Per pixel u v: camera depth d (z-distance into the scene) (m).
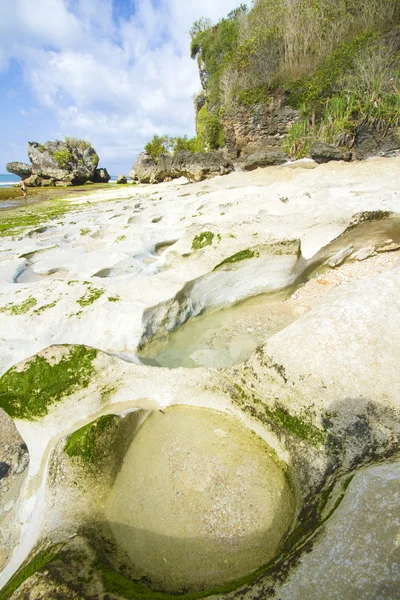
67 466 2.58
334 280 5.76
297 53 18.95
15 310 4.73
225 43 26.48
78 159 35.12
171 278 5.19
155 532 2.28
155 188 22.41
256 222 6.15
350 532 1.62
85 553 1.94
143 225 8.49
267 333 4.67
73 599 1.56
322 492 2.14
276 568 1.64
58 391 3.39
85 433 2.70
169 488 2.53
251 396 3.06
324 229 5.74
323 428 2.60
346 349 2.95
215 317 5.31
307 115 17.66
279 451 2.68
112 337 4.33
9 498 3.14
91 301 4.73
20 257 7.27
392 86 13.60
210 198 9.42
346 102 14.61
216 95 24.88
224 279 5.29
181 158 22.81
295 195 7.73
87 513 2.34
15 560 2.35
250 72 20.25
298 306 5.21
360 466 2.23
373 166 9.25
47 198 21.30
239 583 1.70
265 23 22.02
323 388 2.80
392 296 3.28
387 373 2.73
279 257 5.20
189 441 2.88
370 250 6.18
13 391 3.39
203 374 3.38
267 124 19.58
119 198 17.41
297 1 19.92
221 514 2.32
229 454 2.73
